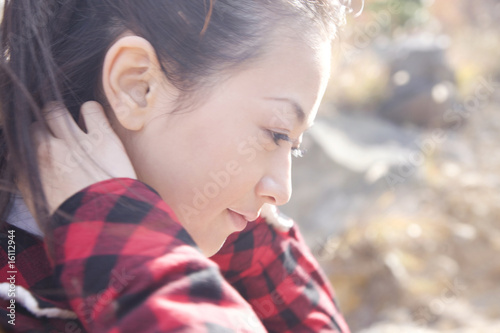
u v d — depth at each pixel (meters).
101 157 0.41
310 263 0.62
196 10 0.43
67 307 0.40
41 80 0.43
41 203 0.39
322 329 0.59
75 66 0.44
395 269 2.00
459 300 1.89
